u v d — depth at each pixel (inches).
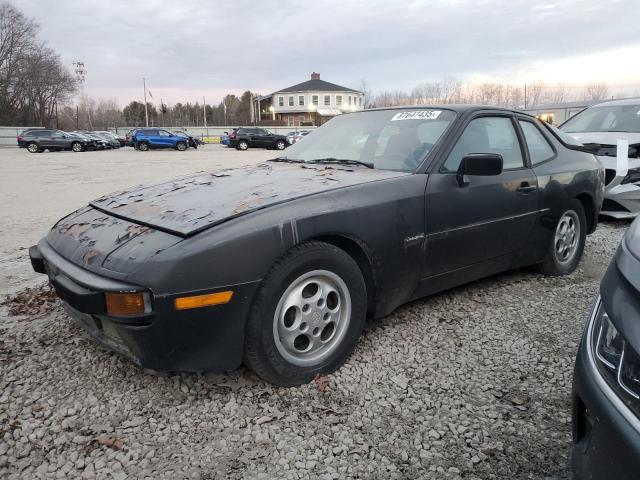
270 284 91.8
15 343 116.6
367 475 76.5
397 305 119.0
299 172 124.1
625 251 60.1
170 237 88.0
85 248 95.2
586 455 57.2
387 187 111.2
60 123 3427.7
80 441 83.1
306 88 3088.1
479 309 137.8
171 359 87.1
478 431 86.8
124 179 529.3
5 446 81.7
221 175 128.0
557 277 164.4
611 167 238.1
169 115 4035.4
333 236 101.8
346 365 107.4
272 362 94.8
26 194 405.1
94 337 97.8
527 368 107.7
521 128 150.3
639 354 50.9
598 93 2202.3
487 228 131.0
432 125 133.7
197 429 86.7
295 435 85.4
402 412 91.9
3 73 2512.3
